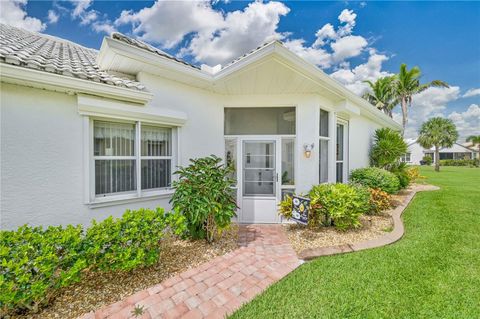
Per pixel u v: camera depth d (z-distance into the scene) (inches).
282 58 184.9
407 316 102.2
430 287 122.6
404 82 904.9
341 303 111.0
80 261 107.3
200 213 172.1
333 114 282.7
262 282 130.3
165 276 136.0
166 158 211.2
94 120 168.9
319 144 260.5
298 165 248.8
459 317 101.2
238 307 109.6
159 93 203.0
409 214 267.4
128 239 125.8
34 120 143.1
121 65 185.6
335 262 150.9
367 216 254.4
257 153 255.1
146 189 198.4
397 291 119.6
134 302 112.8
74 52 257.3
